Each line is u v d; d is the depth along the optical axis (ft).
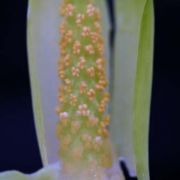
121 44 0.37
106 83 0.34
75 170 0.34
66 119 0.34
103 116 0.34
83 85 0.33
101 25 0.36
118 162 0.35
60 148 0.34
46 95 0.36
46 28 0.35
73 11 0.33
